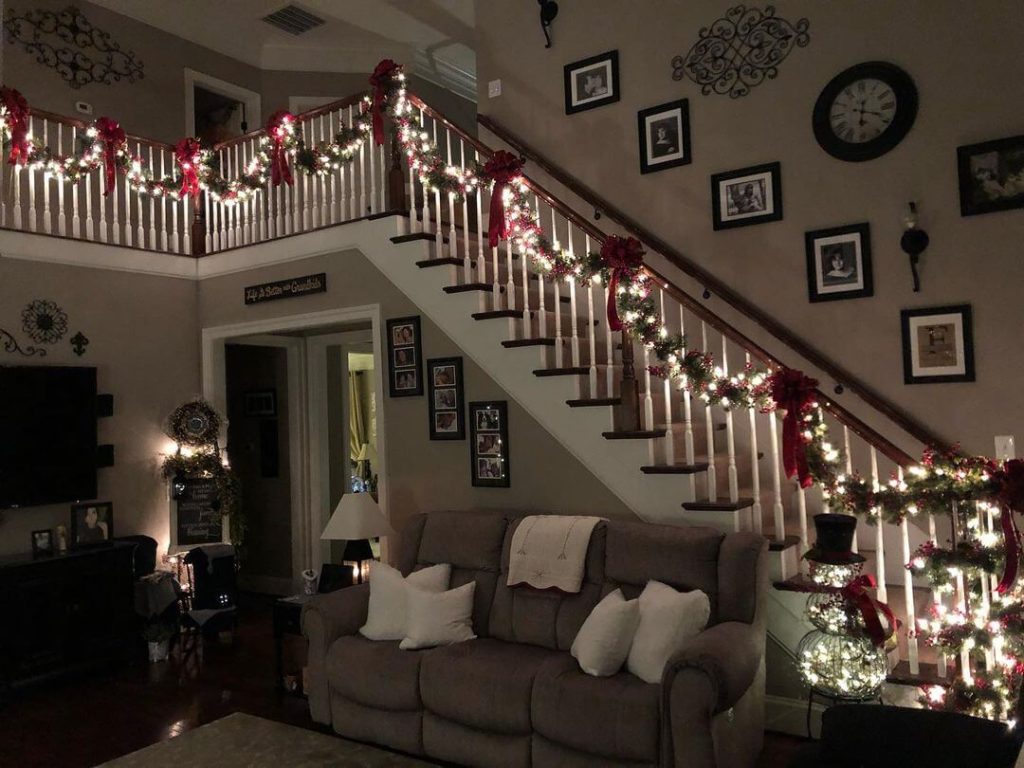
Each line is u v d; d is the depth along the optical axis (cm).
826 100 466
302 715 421
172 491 593
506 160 462
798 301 476
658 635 325
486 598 406
